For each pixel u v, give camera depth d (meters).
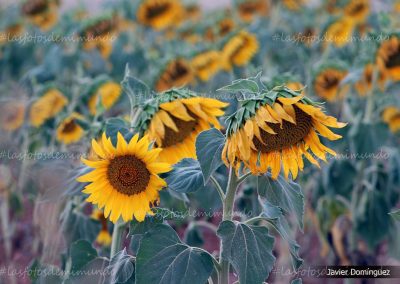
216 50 3.41
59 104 2.78
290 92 1.26
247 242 1.35
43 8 3.85
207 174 1.32
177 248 1.41
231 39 3.38
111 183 1.42
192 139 1.59
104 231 2.10
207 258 1.40
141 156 1.41
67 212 2.02
